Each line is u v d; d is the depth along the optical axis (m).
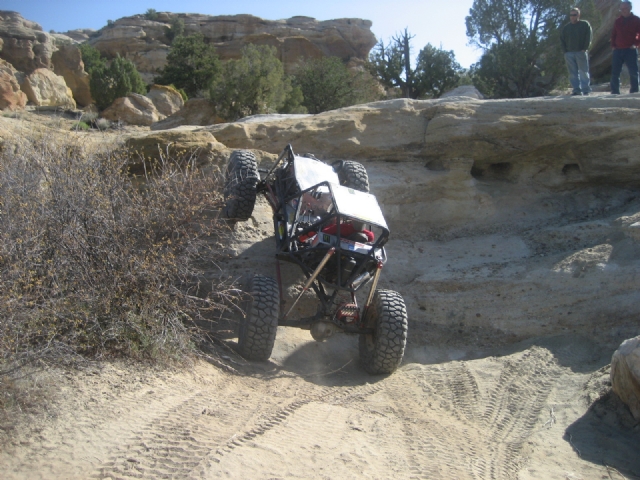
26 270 4.71
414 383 6.10
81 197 5.51
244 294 6.13
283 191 7.09
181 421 4.07
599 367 6.38
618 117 8.83
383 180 9.21
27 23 38.59
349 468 3.79
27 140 6.71
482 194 9.42
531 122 8.99
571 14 11.04
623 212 8.81
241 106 27.81
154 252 5.45
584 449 4.73
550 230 8.61
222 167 8.39
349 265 5.98
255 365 5.97
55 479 3.17
